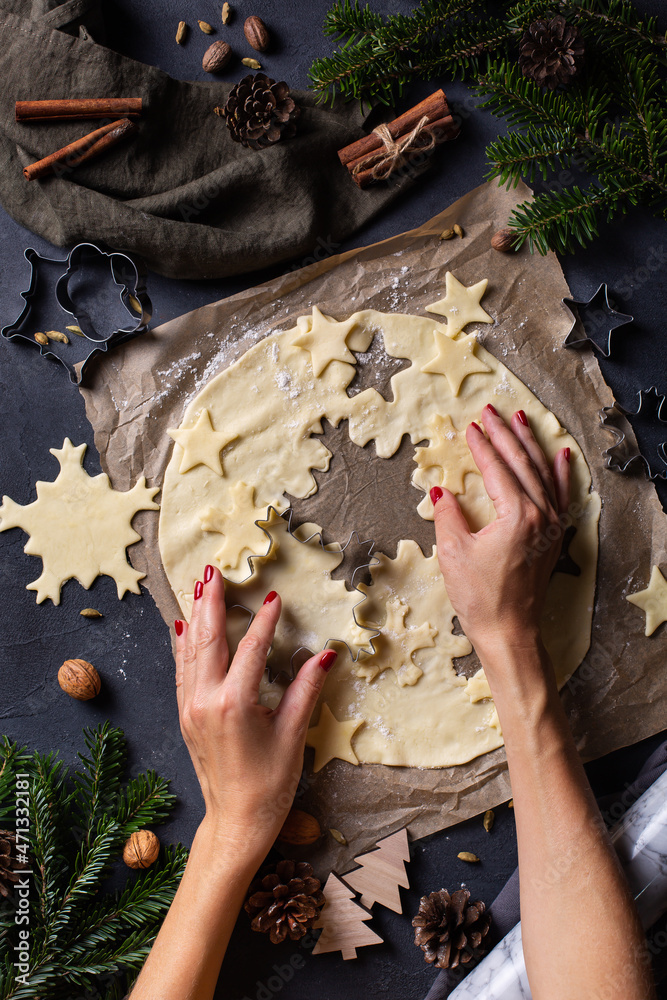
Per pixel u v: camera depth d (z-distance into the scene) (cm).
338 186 80
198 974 70
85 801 79
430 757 80
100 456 80
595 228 76
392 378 80
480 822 80
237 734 73
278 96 77
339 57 76
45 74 77
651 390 79
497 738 80
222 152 79
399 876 79
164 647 80
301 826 79
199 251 78
